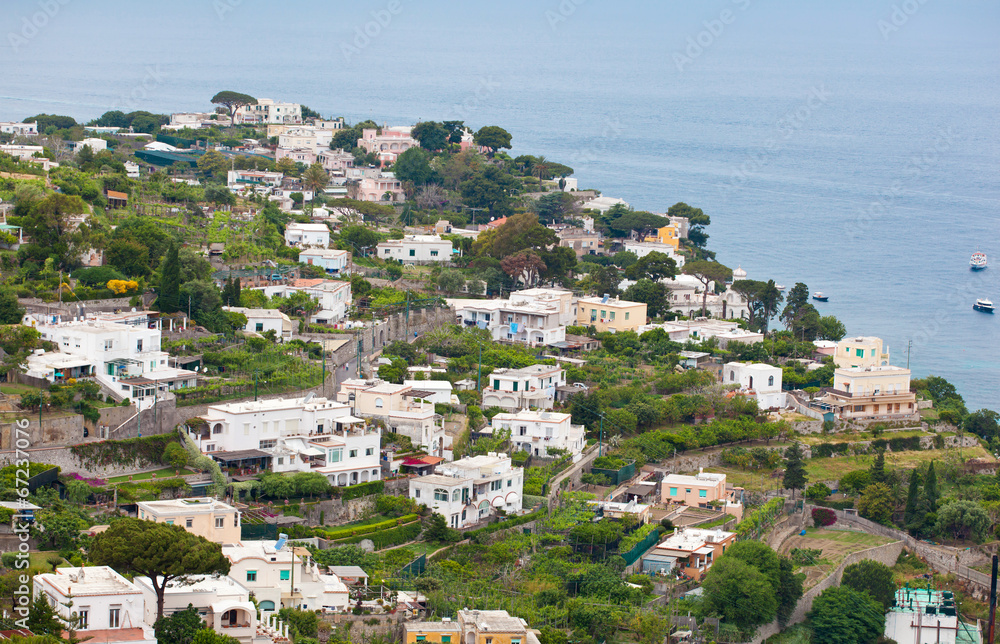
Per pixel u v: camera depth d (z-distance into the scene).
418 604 178.12
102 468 196.62
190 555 148.50
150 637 140.25
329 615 169.25
